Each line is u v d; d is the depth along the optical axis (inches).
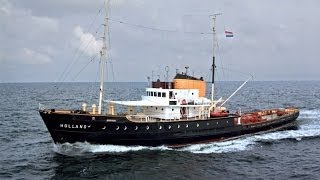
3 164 1603.1
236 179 1414.9
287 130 2425.0
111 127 1731.1
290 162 1658.5
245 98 6008.9
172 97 1952.5
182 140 1872.5
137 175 1454.2
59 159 1658.5
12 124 2812.5
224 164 1612.9
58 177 1430.9
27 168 1545.3
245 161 1665.8
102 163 1594.5
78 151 1739.7
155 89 1975.9
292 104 4709.6
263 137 2178.9
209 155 1755.7
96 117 1706.4
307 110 3818.9
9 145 1999.3
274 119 2341.3
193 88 2047.2
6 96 6791.3
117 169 1520.7
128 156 1696.6
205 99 2057.1
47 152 1812.3
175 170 1519.4
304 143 2053.4
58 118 1701.5
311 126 2596.0
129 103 1873.8
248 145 1978.3
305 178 1422.2
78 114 1699.1
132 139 1776.6
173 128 1829.5
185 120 1855.3
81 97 6279.5
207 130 1939.0
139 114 1934.1
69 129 1712.6
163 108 1923.0
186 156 1726.1
